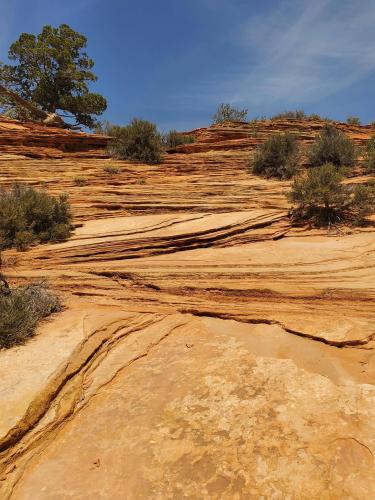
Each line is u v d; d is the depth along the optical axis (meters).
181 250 9.14
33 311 5.87
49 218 9.95
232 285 6.93
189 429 3.89
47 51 29.73
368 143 18.36
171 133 22.69
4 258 8.38
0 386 4.14
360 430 3.72
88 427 4.03
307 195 11.57
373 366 4.93
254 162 16.70
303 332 5.63
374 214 11.59
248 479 3.29
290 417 3.95
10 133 18.16
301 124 22.83
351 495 3.08
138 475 3.42
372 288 6.61
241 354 5.14
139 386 4.62
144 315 6.22
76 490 3.31
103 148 19.84
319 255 8.30
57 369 4.42
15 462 3.51
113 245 8.69
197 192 13.14
